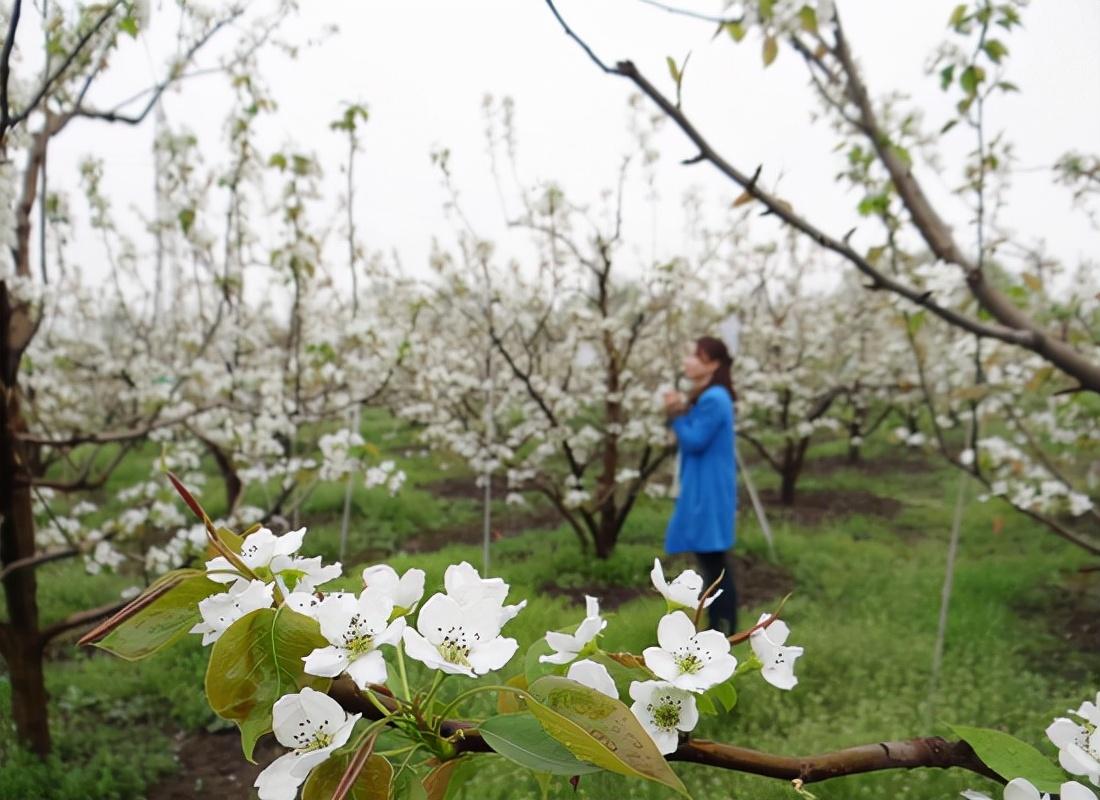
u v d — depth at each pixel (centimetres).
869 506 823
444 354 699
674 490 622
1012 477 553
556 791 251
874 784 265
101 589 510
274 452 477
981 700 338
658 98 203
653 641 371
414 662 264
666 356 736
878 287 262
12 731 332
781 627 96
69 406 678
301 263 457
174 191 460
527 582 524
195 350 622
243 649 76
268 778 74
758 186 246
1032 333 284
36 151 299
